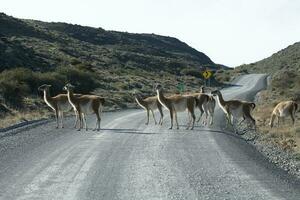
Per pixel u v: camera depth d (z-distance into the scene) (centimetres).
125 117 3120
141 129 2400
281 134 2281
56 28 13888
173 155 1594
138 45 15075
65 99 2495
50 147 1755
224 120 2980
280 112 2686
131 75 7550
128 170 1334
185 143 1881
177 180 1217
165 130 2358
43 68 5869
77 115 2500
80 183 1173
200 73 10412
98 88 5225
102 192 1085
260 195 1067
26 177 1238
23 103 3538
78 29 14312
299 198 1046
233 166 1416
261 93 6238
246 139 2177
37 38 8806
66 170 1329
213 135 2166
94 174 1277
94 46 10825
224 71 14212
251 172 1334
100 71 7044
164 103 2444
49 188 1120
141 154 1606
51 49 7712
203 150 1711
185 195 1062
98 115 2364
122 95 4984
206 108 2709
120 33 18725
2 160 1483
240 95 5909
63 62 6550
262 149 1855
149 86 6519
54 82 4422
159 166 1398
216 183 1188
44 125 2575
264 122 2936
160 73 9500
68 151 1659
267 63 15688
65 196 1048
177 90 6412
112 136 2094
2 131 2248
